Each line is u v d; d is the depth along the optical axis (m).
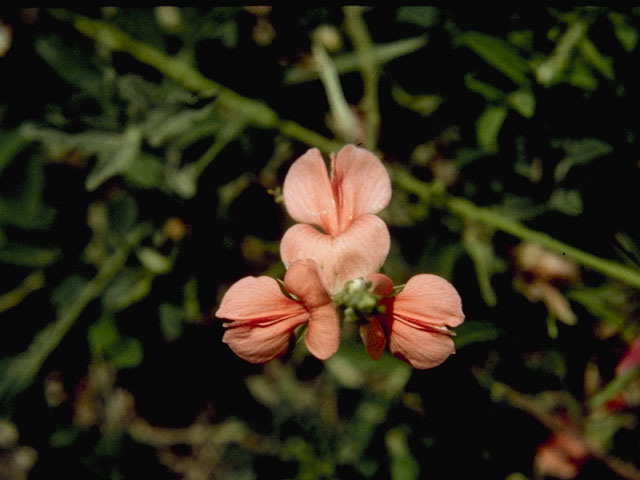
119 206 0.16
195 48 0.16
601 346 0.16
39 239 0.16
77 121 0.16
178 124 0.16
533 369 0.16
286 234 0.12
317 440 0.17
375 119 0.16
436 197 0.16
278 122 0.16
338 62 0.16
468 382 0.15
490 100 0.15
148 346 0.17
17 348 0.16
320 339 0.12
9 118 0.16
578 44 0.15
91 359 0.17
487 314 0.16
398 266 0.17
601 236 0.15
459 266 0.16
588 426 0.16
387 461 0.16
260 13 0.17
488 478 0.16
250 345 0.12
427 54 0.16
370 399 0.17
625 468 0.16
